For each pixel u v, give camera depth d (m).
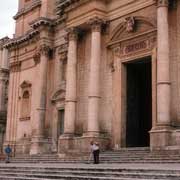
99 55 32.06
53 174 19.41
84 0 33.06
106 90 32.53
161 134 25.38
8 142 45.44
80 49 35.16
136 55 30.55
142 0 30.31
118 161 25.50
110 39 32.53
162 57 26.44
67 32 35.38
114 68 32.22
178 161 22.44
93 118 30.89
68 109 33.44
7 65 59.59
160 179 14.73
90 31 34.38
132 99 32.41
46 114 40.62
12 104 46.53
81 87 34.47
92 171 18.20
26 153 42.62
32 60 44.75
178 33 27.39
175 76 27.14
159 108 26.08
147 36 29.77
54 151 38.94
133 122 32.12
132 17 30.78
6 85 59.50
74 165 23.58
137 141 32.06
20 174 20.78
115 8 32.41
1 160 39.84
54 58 41.50
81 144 31.28
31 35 43.75
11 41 47.22
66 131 33.06
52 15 43.03
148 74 33.81
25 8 47.78
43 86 40.62
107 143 31.08
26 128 43.56
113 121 31.61
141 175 15.62
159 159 23.62
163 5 27.06
